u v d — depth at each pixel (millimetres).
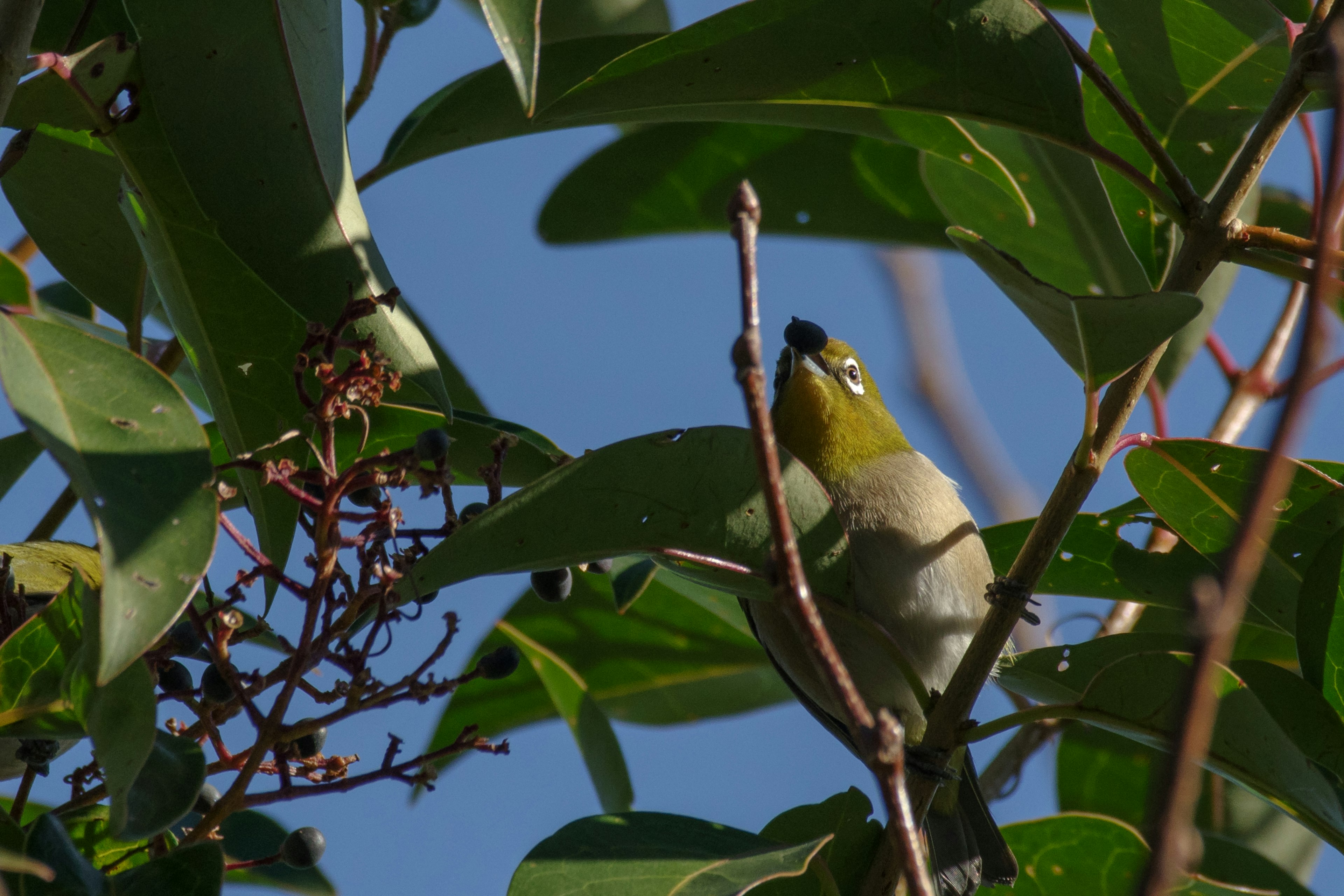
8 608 5234
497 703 9750
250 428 5672
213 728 4844
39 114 5156
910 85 5785
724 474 5387
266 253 4973
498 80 6977
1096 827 7223
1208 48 6684
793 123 6801
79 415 3914
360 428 6473
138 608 3572
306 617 4508
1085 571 7477
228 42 5008
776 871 4980
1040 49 5645
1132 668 5438
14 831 4488
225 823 6598
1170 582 7305
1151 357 5449
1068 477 5410
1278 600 6648
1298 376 2264
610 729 8148
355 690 4645
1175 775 2254
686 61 5695
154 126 5230
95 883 4473
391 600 4605
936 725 5566
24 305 6922
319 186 5035
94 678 4328
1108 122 7863
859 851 6508
